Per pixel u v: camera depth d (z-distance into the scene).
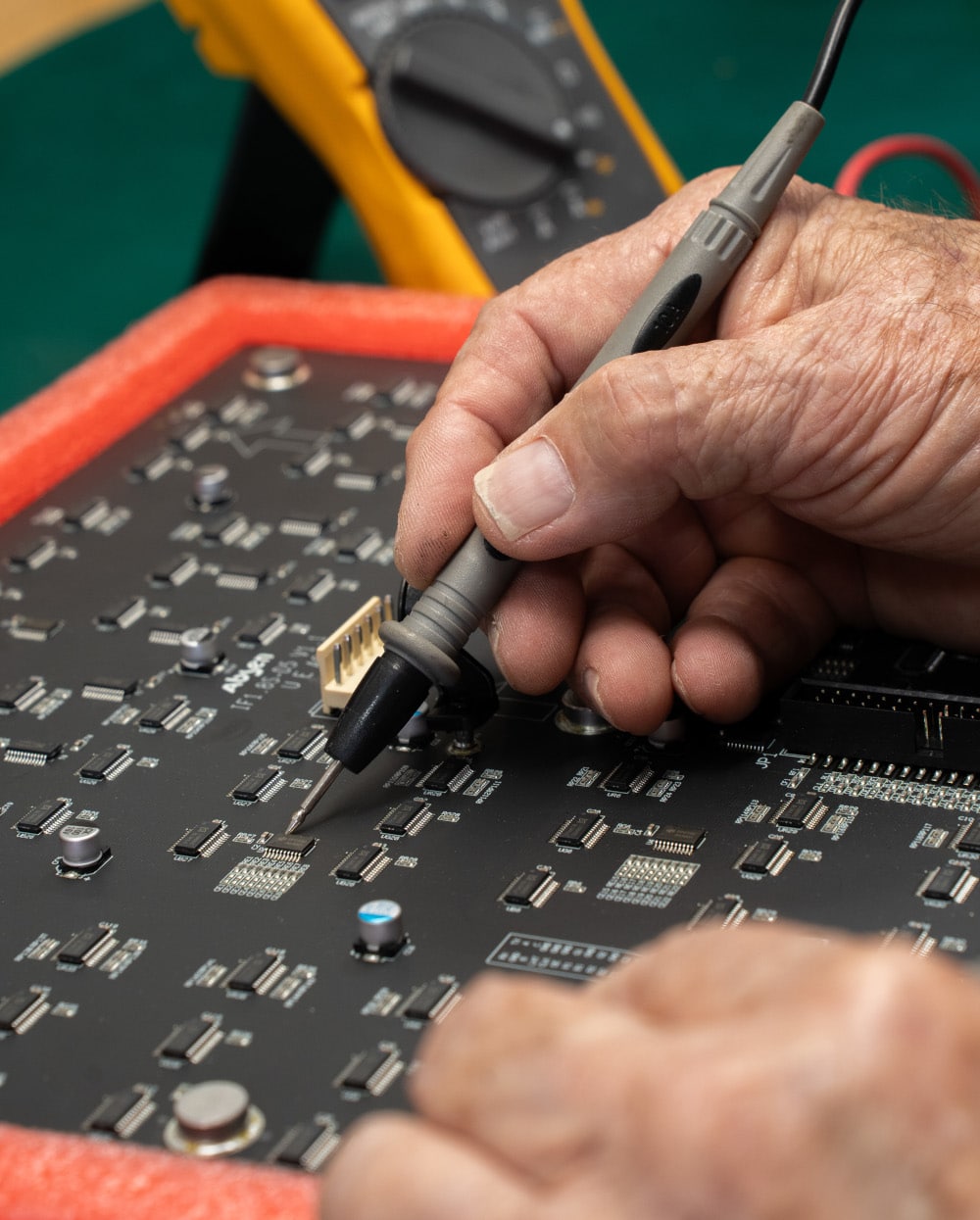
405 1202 0.55
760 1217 0.50
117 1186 0.76
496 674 1.20
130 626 1.29
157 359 1.64
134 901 0.99
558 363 1.21
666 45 3.08
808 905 0.92
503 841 1.01
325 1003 0.89
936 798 1.01
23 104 3.14
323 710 1.16
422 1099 0.58
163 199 2.79
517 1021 0.57
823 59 1.16
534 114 1.95
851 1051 0.51
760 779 1.05
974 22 3.08
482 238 1.91
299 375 1.66
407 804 1.05
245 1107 0.81
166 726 1.16
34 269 2.60
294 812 1.06
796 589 1.17
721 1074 0.52
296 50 1.89
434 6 1.95
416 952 0.92
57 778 1.12
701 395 1.00
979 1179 0.50
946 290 1.04
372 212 1.95
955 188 2.39
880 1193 0.50
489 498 1.04
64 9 3.46
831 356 1.01
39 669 1.25
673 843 0.99
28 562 1.39
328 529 1.40
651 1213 0.52
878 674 1.14
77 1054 0.87
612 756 1.09
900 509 1.06
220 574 1.35
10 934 0.97
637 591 1.18
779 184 1.14
